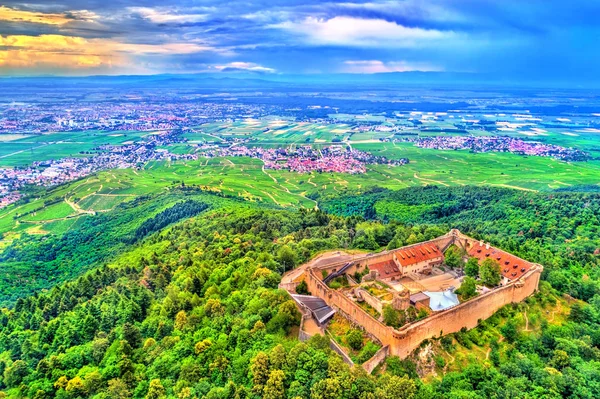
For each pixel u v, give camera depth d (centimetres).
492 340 13488
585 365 12656
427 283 16925
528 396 11206
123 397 12162
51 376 13725
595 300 16575
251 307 14400
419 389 10862
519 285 15312
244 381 11631
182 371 12469
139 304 17438
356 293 15188
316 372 10944
